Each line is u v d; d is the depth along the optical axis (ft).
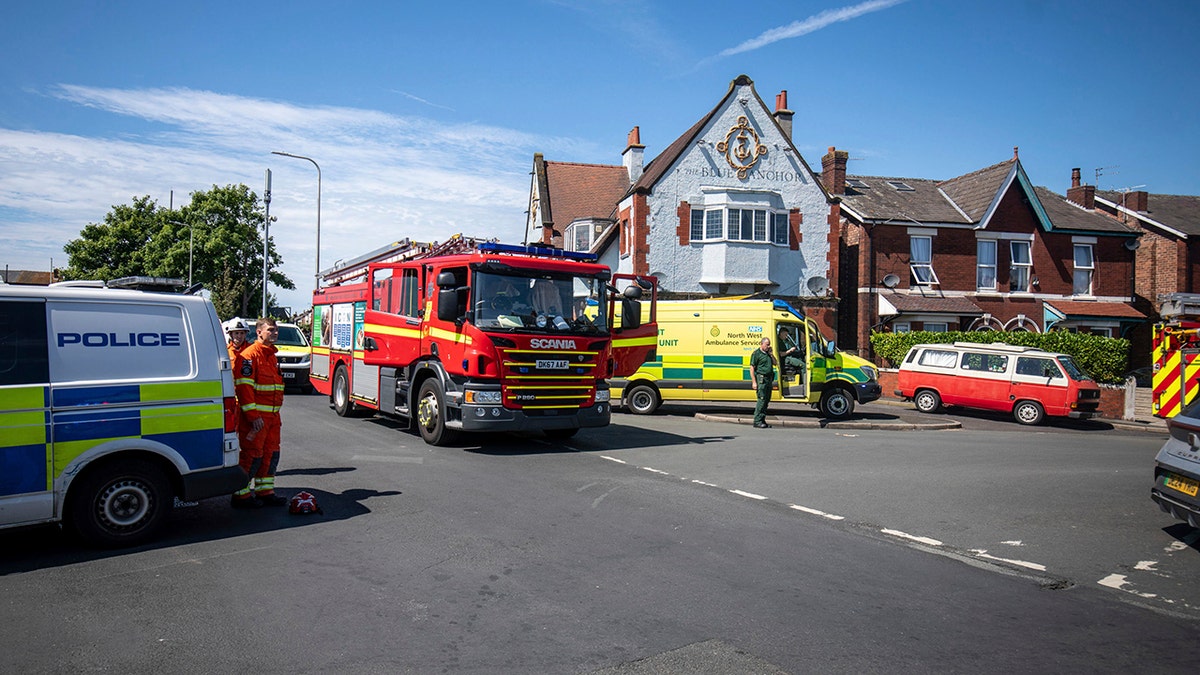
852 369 55.72
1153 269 105.60
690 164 91.15
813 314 93.50
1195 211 112.37
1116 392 68.13
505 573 18.34
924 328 95.14
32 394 18.44
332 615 15.53
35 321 18.79
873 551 21.17
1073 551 21.81
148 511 20.33
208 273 160.86
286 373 64.69
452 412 35.91
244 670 13.02
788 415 59.72
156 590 16.84
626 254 93.20
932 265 96.58
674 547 20.85
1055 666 13.96
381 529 21.97
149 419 20.08
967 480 31.96
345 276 52.75
